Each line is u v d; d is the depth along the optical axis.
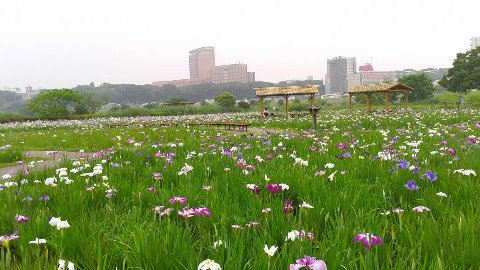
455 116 29.61
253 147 12.40
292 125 28.11
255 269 3.04
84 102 84.25
